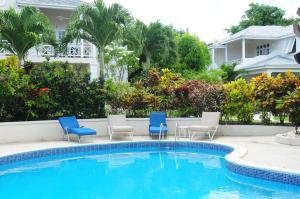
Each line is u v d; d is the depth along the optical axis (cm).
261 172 849
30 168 1076
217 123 1482
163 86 1700
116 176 977
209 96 1612
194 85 1664
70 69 1622
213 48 3769
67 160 1206
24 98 1466
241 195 771
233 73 2798
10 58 1540
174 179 936
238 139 1424
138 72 2888
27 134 1423
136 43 2347
